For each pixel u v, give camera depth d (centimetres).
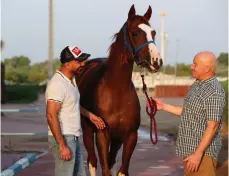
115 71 723
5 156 1200
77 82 830
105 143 730
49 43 2989
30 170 1058
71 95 622
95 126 754
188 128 571
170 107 697
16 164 1062
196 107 562
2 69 3428
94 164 795
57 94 611
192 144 569
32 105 3509
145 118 2352
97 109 734
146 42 684
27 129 1916
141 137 1648
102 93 733
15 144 1461
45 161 1173
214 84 561
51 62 2992
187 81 7331
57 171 629
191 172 577
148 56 679
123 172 745
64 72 631
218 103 551
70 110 625
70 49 628
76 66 629
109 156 795
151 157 1229
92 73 792
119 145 790
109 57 736
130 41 703
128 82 725
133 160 1182
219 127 572
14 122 2247
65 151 611
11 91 3975
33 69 10825
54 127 607
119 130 737
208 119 553
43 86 5859
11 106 3359
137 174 1012
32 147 1402
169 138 1627
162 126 2019
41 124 2150
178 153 582
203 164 569
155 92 5475
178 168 1081
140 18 704
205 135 553
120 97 724
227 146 1298
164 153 1297
